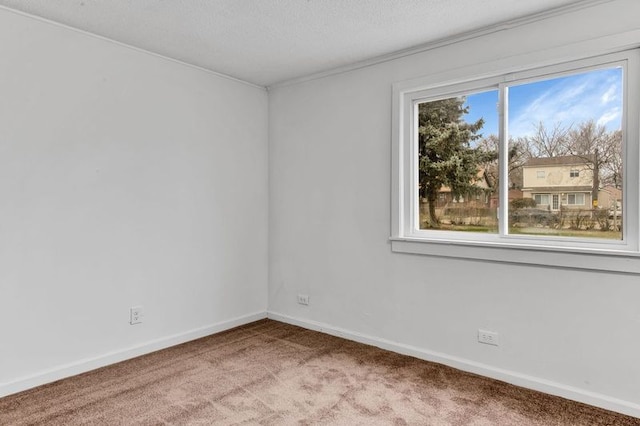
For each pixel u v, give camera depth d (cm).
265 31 256
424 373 258
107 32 259
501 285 250
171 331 307
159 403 217
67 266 250
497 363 251
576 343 224
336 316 333
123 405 215
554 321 231
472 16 235
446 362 271
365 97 311
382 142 302
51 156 243
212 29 254
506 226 257
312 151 347
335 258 333
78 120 254
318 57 302
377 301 307
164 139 301
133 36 265
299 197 358
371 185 309
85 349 258
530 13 231
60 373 246
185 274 316
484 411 211
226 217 346
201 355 287
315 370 261
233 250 353
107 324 269
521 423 199
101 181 266
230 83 349
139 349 285
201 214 327
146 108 289
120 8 226
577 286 223
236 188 355
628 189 214
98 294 265
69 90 250
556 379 230
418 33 259
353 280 321
